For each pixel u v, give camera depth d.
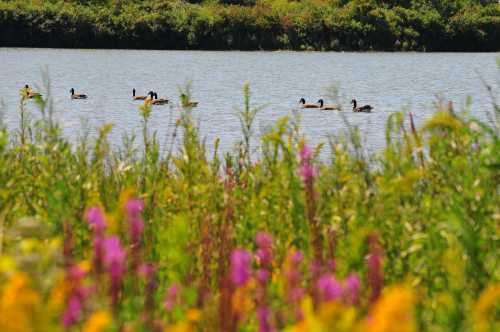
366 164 23.89
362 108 156.88
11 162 27.62
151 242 22.47
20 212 25.88
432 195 22.16
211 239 21.75
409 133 26.28
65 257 18.70
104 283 16.47
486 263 18.97
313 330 10.78
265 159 27.30
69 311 13.06
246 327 16.08
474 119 22.66
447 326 16.67
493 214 20.25
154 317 16.66
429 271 18.97
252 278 17.16
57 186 23.30
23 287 11.59
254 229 22.48
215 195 24.64
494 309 16.42
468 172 21.33
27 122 45.06
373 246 18.22
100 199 24.77
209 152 79.75
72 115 141.38
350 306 14.99
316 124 135.50
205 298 16.75
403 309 10.03
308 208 20.34
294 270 16.66
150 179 27.30
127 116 143.12
